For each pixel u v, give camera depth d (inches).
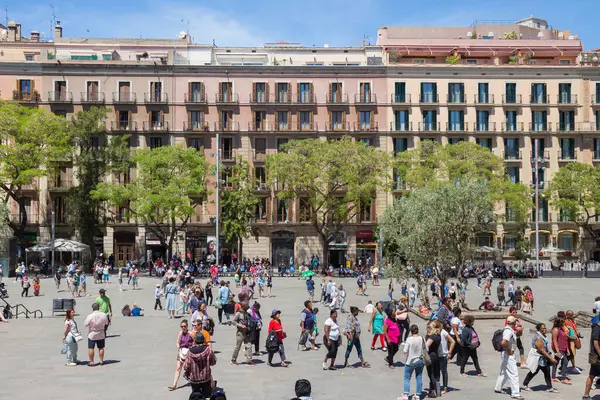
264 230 3186.5
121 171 2933.1
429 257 1405.0
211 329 924.0
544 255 3230.8
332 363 871.7
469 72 3267.7
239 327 908.0
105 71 3171.8
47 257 3085.6
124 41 3467.0
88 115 2893.7
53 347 1056.2
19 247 3068.4
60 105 3134.8
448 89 3257.9
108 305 1077.8
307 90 3245.6
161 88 3193.9
